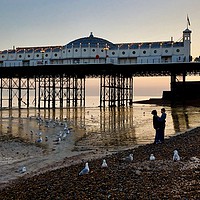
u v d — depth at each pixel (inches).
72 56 3535.9
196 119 2001.7
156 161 665.0
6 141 1221.7
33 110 3189.0
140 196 445.1
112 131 1481.3
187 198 424.5
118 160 725.3
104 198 450.0
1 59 3818.9
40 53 3683.6
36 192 517.3
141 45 3412.9
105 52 3459.6
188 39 3262.8
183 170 572.7
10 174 738.2
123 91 3850.9
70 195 478.9
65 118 2177.7
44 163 839.1
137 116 2336.4
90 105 4594.0
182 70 3248.0
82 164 721.0
